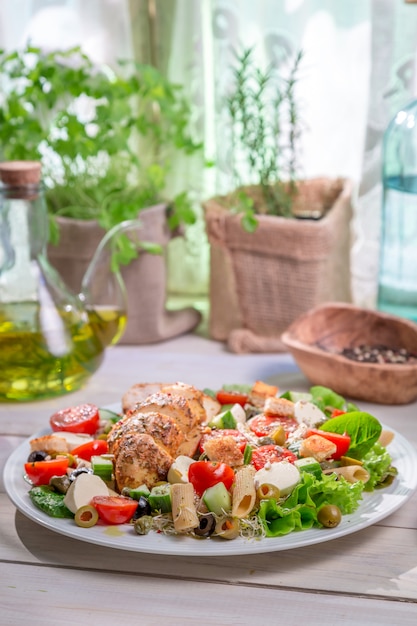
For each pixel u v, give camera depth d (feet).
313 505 2.52
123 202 3.86
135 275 3.87
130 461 2.59
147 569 2.53
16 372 3.30
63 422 2.95
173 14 4.11
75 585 2.48
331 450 2.68
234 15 3.98
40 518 2.55
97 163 4.13
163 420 2.67
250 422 2.90
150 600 2.43
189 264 4.40
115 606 2.41
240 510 2.50
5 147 3.85
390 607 2.40
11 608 2.41
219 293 3.95
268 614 2.38
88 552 2.60
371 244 4.13
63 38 4.18
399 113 3.65
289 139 4.00
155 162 4.30
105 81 3.82
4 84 4.22
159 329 3.97
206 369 3.73
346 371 3.30
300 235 3.68
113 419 3.01
